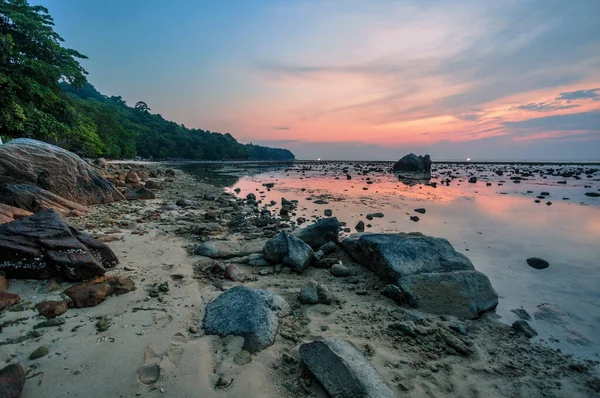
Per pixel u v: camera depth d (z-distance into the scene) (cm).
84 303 427
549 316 507
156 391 292
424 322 468
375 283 602
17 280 457
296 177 3738
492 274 679
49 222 528
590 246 877
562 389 347
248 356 353
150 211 1148
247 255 715
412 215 1288
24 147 1051
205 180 3097
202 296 499
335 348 349
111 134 6456
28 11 2536
